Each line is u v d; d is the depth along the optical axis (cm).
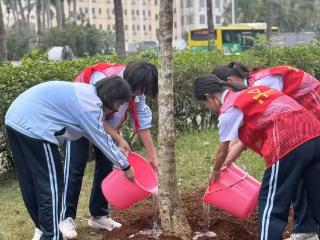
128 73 418
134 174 420
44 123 386
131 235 454
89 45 4494
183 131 905
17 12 6669
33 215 424
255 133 371
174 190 427
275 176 361
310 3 6919
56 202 397
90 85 404
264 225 364
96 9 8462
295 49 1084
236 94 384
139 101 450
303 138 357
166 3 407
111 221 483
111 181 428
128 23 8575
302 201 408
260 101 370
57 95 391
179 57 912
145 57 911
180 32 8181
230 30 3438
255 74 453
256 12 6688
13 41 4466
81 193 605
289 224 467
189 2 8044
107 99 393
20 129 388
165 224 429
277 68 455
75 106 387
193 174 663
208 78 396
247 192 405
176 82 862
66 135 396
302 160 357
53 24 7606
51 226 398
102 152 428
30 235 483
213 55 980
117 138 440
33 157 392
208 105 400
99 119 389
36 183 396
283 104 367
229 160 408
